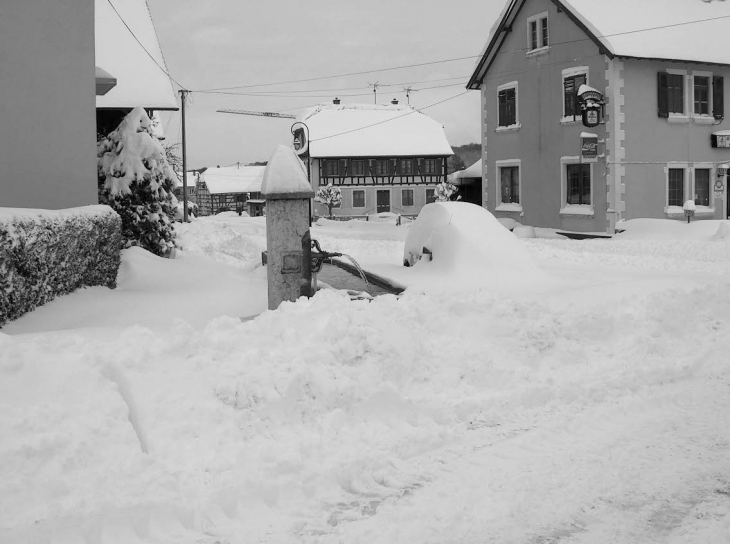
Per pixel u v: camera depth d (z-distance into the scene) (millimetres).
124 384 5215
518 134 31562
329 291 6957
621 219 26953
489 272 10836
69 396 4918
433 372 6441
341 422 5406
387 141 67375
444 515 4137
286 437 5098
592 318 7781
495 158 33094
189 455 4707
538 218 30641
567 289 9852
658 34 27828
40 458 4336
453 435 5453
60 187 12781
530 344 7223
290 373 5484
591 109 26734
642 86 27250
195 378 5449
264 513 4242
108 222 11766
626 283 9695
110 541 3844
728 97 29328
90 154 12977
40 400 4844
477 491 4469
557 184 29547
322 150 65562
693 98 28469
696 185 28969
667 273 13156
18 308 8219
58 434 4457
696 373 7047
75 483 4227
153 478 4348
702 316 8453
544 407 6141
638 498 4363
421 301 7332
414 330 6879
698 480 4613
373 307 6922
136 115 15648
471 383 6504
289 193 8797
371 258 16125
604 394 6430
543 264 15500
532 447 5250
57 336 5613
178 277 13141
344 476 4664
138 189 15516
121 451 4586
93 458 4469
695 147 28609
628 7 28547
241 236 22078
